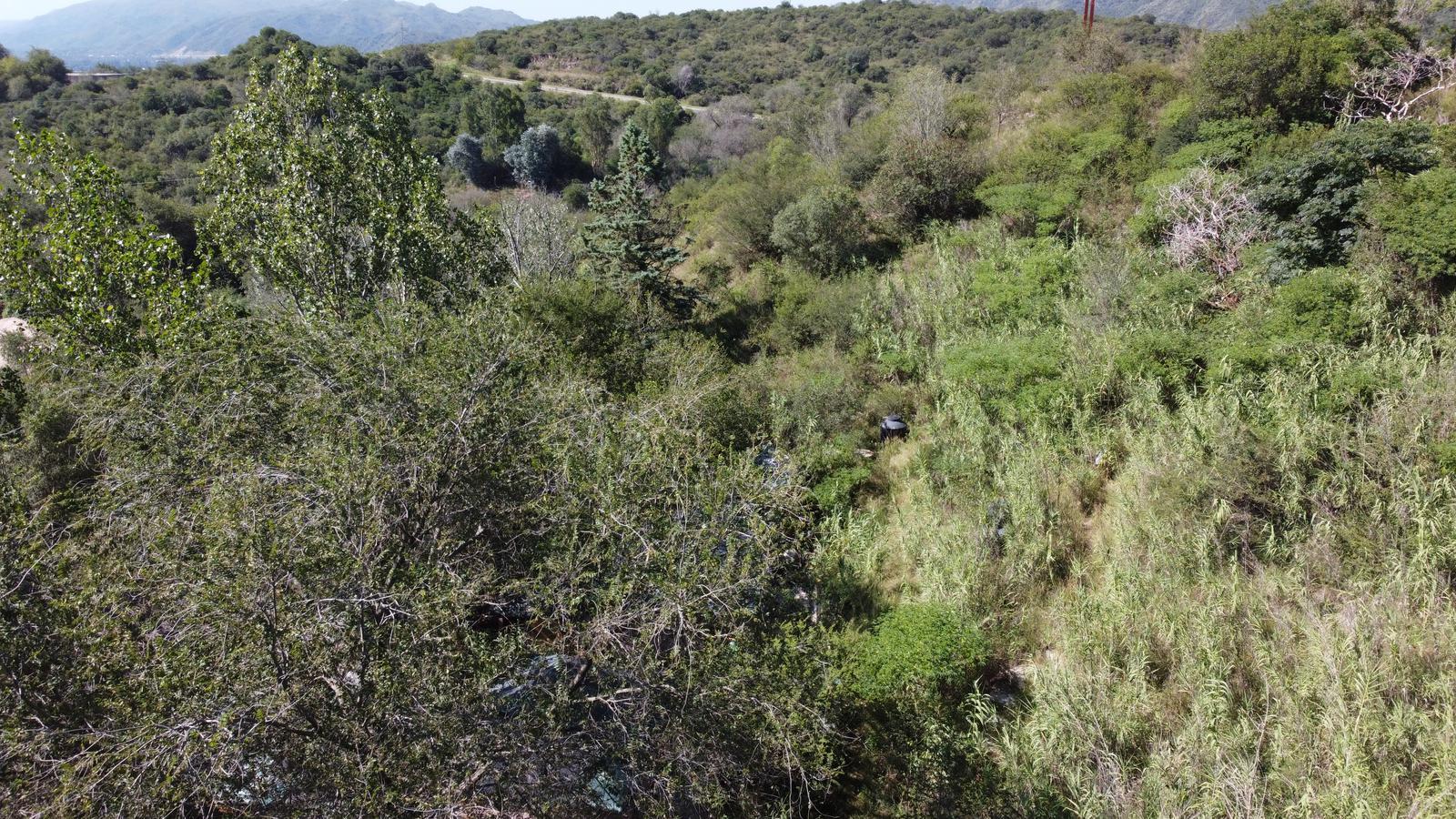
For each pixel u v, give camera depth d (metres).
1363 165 8.48
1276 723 4.47
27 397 7.85
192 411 5.39
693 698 4.23
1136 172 12.87
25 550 4.11
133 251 7.72
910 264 14.17
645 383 8.84
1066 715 4.82
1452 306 7.07
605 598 4.55
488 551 5.00
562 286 10.95
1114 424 7.86
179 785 3.39
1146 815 4.12
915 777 4.65
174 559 3.93
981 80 20.61
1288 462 5.90
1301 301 7.52
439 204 10.25
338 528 4.05
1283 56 11.57
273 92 9.08
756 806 4.48
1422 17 14.11
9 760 3.53
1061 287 10.34
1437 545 5.08
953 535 6.84
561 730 4.24
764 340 13.70
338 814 3.47
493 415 5.19
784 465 7.02
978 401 8.77
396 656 3.79
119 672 3.76
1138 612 5.54
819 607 6.39
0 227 7.35
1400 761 3.99
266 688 3.51
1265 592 5.38
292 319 6.89
